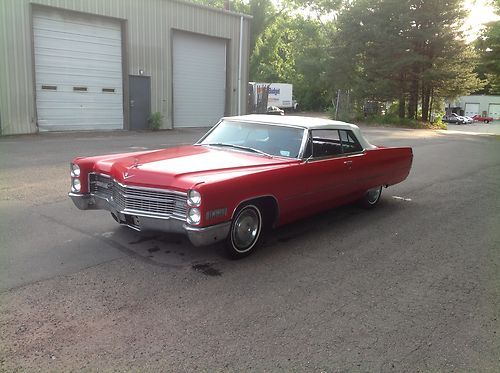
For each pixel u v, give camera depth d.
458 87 36.44
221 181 4.34
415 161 13.63
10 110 16.09
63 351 3.08
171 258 4.81
